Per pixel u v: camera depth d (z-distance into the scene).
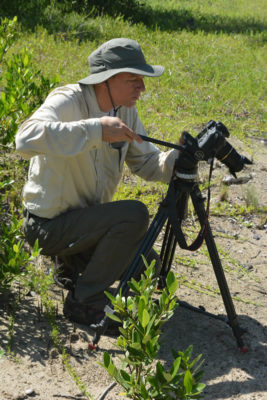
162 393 2.33
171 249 3.55
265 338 3.43
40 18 9.52
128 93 3.12
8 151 4.82
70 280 3.61
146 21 11.87
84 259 3.47
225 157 3.08
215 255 3.16
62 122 3.05
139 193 5.00
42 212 3.24
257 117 7.23
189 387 2.17
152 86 7.64
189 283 3.94
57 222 3.23
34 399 2.71
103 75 3.05
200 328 3.46
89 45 8.84
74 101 3.15
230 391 2.94
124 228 3.13
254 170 5.80
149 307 2.36
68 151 2.87
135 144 3.47
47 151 2.88
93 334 3.23
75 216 3.20
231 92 7.93
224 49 10.73
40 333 3.16
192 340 3.33
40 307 3.38
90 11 11.02
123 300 2.49
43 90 4.64
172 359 3.14
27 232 3.34
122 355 3.09
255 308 3.75
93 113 3.21
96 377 2.92
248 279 4.11
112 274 3.21
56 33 9.10
